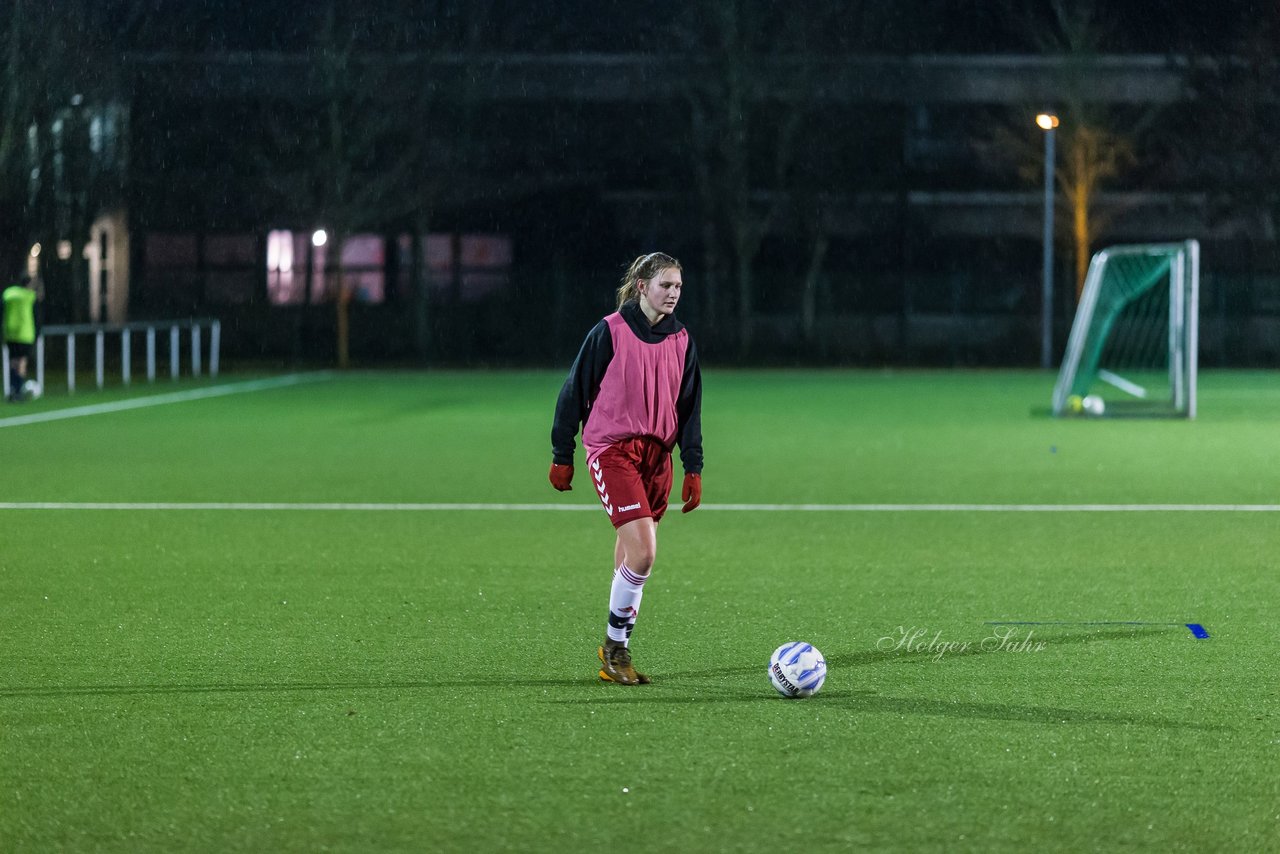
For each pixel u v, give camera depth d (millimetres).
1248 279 165375
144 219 164125
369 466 57656
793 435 72500
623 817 16531
